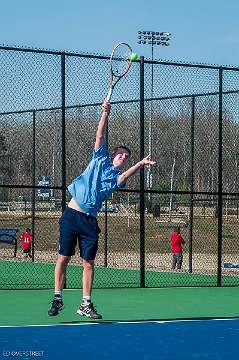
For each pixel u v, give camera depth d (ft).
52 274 124.47
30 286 102.22
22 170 145.59
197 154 158.40
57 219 201.98
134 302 84.79
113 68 72.13
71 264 141.49
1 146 147.33
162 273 127.95
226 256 192.75
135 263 161.07
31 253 160.56
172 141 157.69
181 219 246.88
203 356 51.29
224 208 259.19
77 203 67.21
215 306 81.82
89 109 135.23
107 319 69.41
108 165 67.36
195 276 122.42
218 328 63.98
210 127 152.15
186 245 222.07
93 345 54.90
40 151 142.92
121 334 60.13
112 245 209.56
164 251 207.21
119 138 138.82
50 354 51.06
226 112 120.47
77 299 85.61
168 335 59.93
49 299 85.20
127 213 232.73
